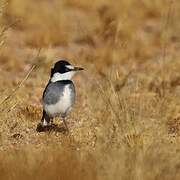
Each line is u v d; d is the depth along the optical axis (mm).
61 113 13961
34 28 24969
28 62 20938
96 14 26000
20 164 11695
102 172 11203
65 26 25125
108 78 15617
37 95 17328
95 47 22797
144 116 14148
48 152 12430
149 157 11289
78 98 17109
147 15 27125
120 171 11016
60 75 13773
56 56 21578
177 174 11367
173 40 23953
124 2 27484
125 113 12914
